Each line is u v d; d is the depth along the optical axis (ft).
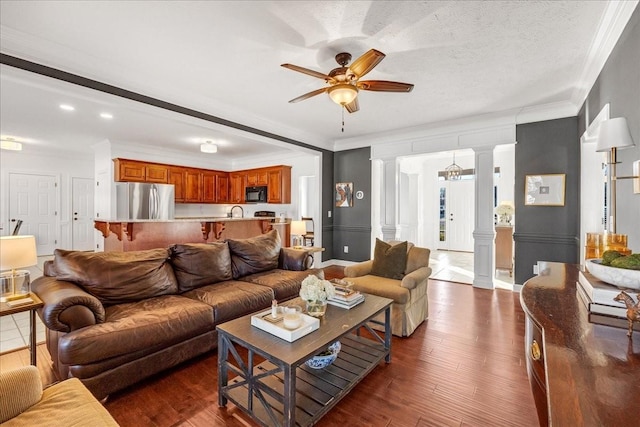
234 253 11.44
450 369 7.63
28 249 7.13
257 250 11.87
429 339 9.36
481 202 15.37
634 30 6.30
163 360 7.12
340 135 18.61
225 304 8.43
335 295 7.95
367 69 7.66
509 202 21.74
